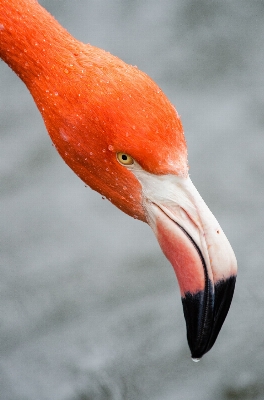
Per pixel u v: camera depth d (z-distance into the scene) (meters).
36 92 5.98
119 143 5.69
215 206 11.22
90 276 10.46
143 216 6.08
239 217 11.03
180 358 9.27
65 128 5.87
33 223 11.30
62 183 11.91
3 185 11.87
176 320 9.73
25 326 9.91
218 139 12.34
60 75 5.82
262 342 9.37
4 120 13.06
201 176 11.73
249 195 11.38
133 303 10.02
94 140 5.79
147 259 10.63
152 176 5.88
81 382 9.12
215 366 9.15
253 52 14.05
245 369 9.06
